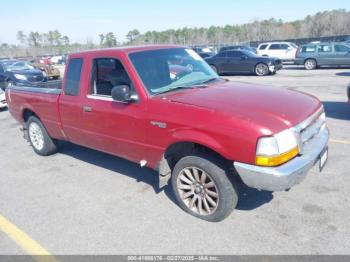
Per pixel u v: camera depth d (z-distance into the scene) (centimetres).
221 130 304
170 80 397
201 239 321
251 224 337
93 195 426
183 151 364
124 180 464
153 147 367
